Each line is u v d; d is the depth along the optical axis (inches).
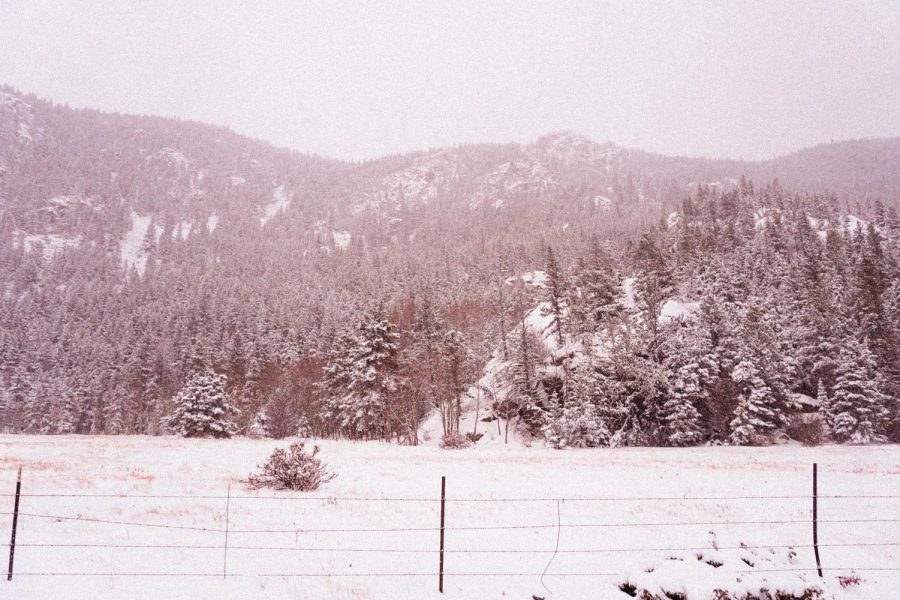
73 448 1283.2
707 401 1916.8
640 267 2815.0
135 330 4434.1
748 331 2003.0
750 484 764.6
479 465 1044.5
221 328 3966.5
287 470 694.5
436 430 2605.8
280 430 2404.0
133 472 796.6
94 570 355.6
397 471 924.6
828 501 625.9
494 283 4325.8
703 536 471.8
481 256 6520.7
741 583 357.4
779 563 406.9
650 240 2854.3
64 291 6811.0
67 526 463.5
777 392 1925.4
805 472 916.6
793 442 1868.8
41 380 3907.5
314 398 2787.9
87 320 5378.9
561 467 1007.6
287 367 3112.7
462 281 5319.9
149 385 3267.7
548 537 468.1
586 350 2055.9
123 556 387.5
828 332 2180.1
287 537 451.5
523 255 6122.1
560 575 380.8
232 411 2356.1
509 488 730.2
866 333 2175.2
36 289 6998.0
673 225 5285.4
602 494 681.6
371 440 2311.8
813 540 438.3
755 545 441.7
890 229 4505.4
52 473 748.6
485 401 2733.8
